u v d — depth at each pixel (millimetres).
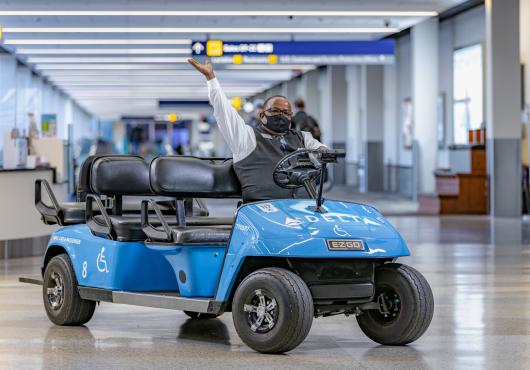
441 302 8227
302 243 5672
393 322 6145
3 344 6242
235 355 5824
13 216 12578
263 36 24625
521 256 12188
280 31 22484
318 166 6039
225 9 19484
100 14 19625
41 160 16344
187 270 6152
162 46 25000
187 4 18781
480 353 5934
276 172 6246
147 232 6438
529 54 21062
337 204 6148
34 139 16906
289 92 41312
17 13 19406
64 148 17547
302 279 5879
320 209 5984
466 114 24359
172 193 6395
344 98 34938
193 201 7828
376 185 31234
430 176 24828
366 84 31328
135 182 7059
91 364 5562
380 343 6238
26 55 27219
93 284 6828
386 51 23078
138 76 33562
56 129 20406
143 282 6672
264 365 5500
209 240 6074
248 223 5848
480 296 8602
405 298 6062
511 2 19641
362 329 6309
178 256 6215
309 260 5879
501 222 18266
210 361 5633
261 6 19281
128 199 21109
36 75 32812
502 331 6758
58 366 5508
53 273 7094
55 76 33625
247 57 22531
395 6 19812
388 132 30781
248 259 6000
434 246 13562
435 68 24750
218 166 6535
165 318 7371
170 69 30812
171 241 6215
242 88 42281
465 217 19703
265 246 5688
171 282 6723
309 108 38062
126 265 6617
